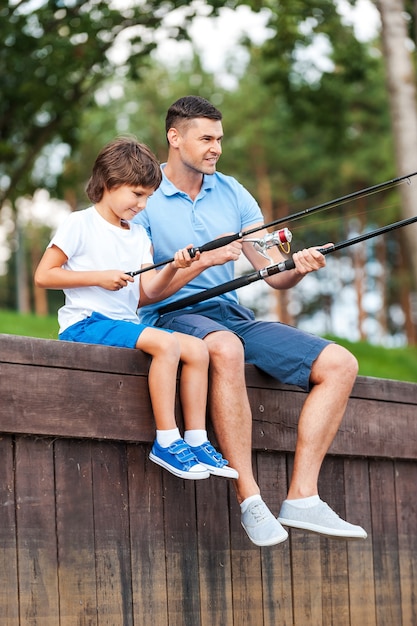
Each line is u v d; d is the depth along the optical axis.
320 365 4.45
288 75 18.47
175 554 4.20
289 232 4.38
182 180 4.80
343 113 19.31
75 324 4.20
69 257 4.18
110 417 3.99
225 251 4.38
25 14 15.58
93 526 3.93
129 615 3.99
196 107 4.70
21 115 16.94
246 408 4.27
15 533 3.70
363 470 5.21
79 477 3.92
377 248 31.53
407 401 5.46
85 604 3.85
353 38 17.14
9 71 16.08
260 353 4.56
